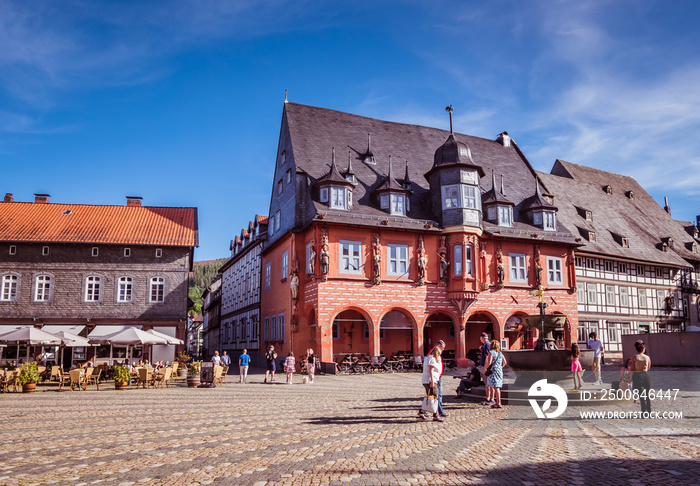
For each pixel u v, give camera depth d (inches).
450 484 276.2
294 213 1317.7
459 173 1353.3
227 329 2230.6
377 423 482.3
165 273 1419.8
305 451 362.0
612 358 1686.8
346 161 1414.9
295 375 1161.4
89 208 1539.1
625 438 385.7
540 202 1501.0
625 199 2156.7
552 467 305.3
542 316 730.2
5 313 1333.7
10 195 1566.2
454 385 873.5
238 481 289.0
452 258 1333.7
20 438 422.6
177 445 388.8
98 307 1376.7
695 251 2134.6
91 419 526.0
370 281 1259.2
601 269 1717.5
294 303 1288.1
